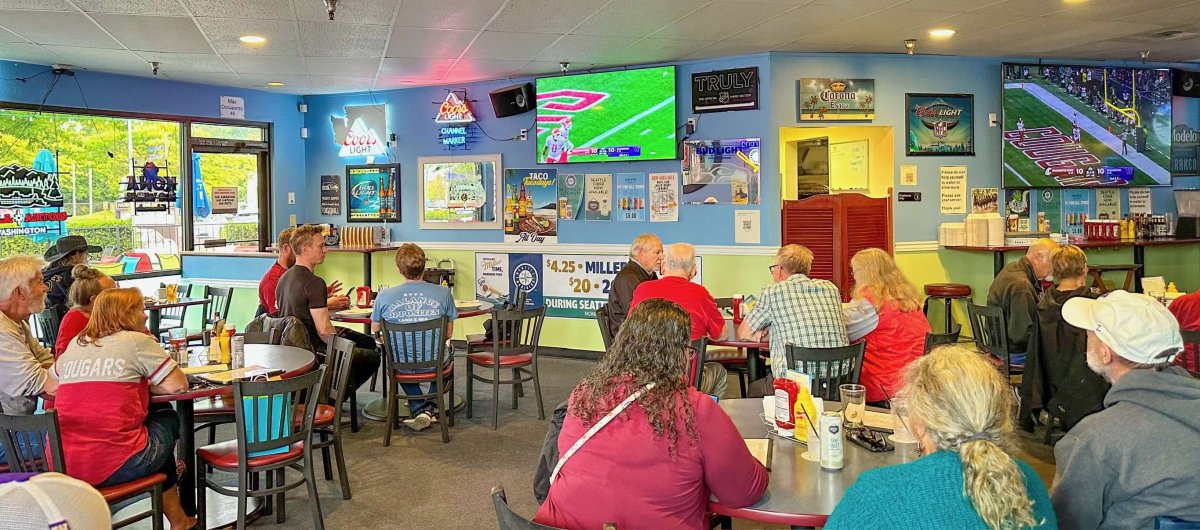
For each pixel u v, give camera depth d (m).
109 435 3.24
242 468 3.52
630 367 2.16
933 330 7.48
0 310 3.69
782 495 2.24
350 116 9.13
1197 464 1.82
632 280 5.27
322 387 4.54
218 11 5.31
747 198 7.29
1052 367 4.70
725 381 5.12
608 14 5.53
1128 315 2.01
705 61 7.40
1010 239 7.56
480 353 6.05
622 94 7.68
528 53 6.91
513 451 5.08
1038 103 7.52
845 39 6.52
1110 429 1.92
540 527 1.89
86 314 4.20
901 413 2.00
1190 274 8.12
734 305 5.37
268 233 9.31
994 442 1.67
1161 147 7.84
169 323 8.72
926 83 7.38
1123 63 7.85
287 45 6.44
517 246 8.40
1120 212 7.96
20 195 7.24
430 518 4.00
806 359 3.83
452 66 7.50
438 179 8.74
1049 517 1.68
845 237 7.03
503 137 8.40
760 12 5.53
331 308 6.41
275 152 9.17
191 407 3.80
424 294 5.50
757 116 7.18
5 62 6.97
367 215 9.13
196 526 3.75
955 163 7.50
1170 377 1.92
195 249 8.77
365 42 6.36
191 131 8.51
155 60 7.05
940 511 1.61
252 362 4.10
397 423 5.67
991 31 6.31
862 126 7.30
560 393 6.63
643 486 2.06
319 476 4.63
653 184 7.73
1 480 1.58
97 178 7.84
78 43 6.29
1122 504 1.90
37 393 3.53
